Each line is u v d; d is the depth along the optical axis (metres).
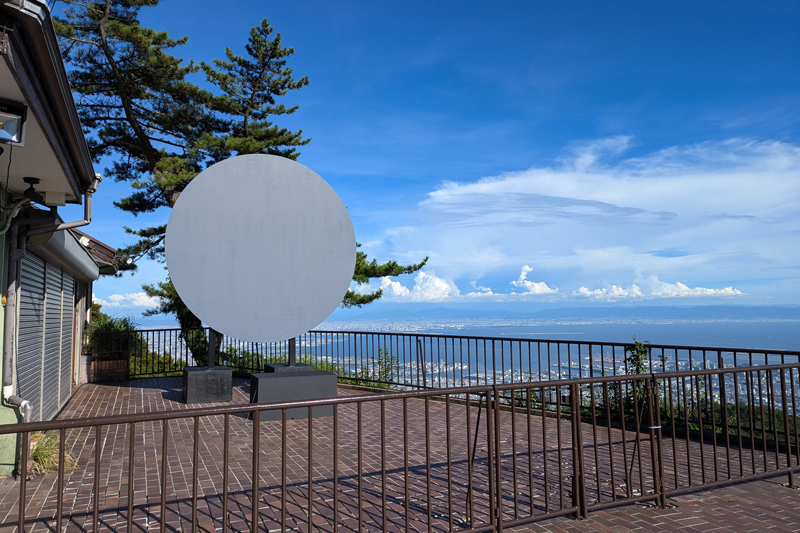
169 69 15.75
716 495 4.57
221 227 8.37
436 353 10.03
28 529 3.96
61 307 9.37
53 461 5.57
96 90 16.55
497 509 3.70
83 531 3.92
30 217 6.01
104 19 15.30
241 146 16.59
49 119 3.96
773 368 4.89
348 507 4.36
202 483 5.05
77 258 9.09
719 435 6.57
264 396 8.20
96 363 13.10
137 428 7.56
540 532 3.79
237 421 8.06
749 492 4.64
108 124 17.39
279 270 8.69
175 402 9.94
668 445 6.38
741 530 3.81
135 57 15.95
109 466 5.66
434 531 3.83
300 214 8.86
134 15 16.27
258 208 8.60
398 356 10.94
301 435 7.11
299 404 3.18
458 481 5.03
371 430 7.38
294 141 18.75
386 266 17.98
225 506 3.02
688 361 7.03
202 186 8.28
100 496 4.71
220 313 8.28
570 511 3.99
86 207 6.35
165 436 2.90
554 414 8.16
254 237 8.55
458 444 6.49
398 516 4.14
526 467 5.47
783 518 4.04
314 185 8.98
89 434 7.16
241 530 3.87
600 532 3.78
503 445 6.42
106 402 10.04
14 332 5.79
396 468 5.50
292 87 19.11
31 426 2.54
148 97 16.92
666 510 4.22
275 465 5.68
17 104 3.43
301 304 8.82
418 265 18.52
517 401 8.79
